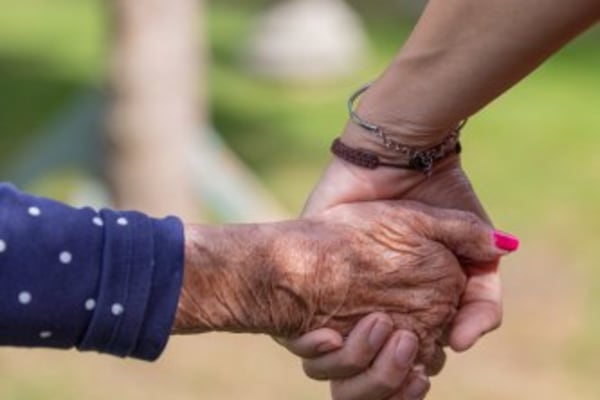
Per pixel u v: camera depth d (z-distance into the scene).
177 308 3.03
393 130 3.37
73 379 7.61
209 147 9.66
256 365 7.84
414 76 3.26
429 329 3.41
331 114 13.68
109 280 2.88
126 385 7.59
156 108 8.57
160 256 2.97
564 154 12.42
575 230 10.33
